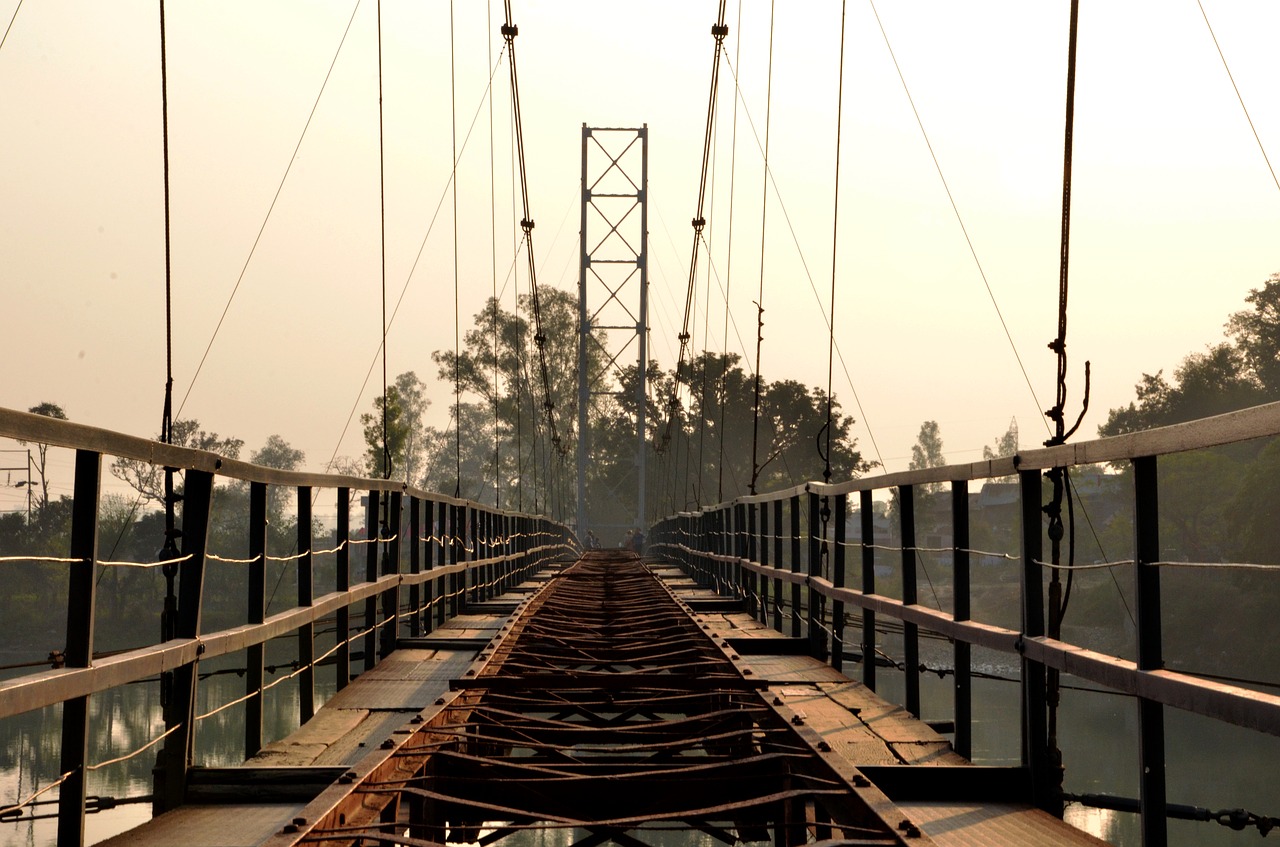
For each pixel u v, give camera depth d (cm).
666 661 792
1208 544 4991
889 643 4500
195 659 455
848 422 6694
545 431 6912
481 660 689
